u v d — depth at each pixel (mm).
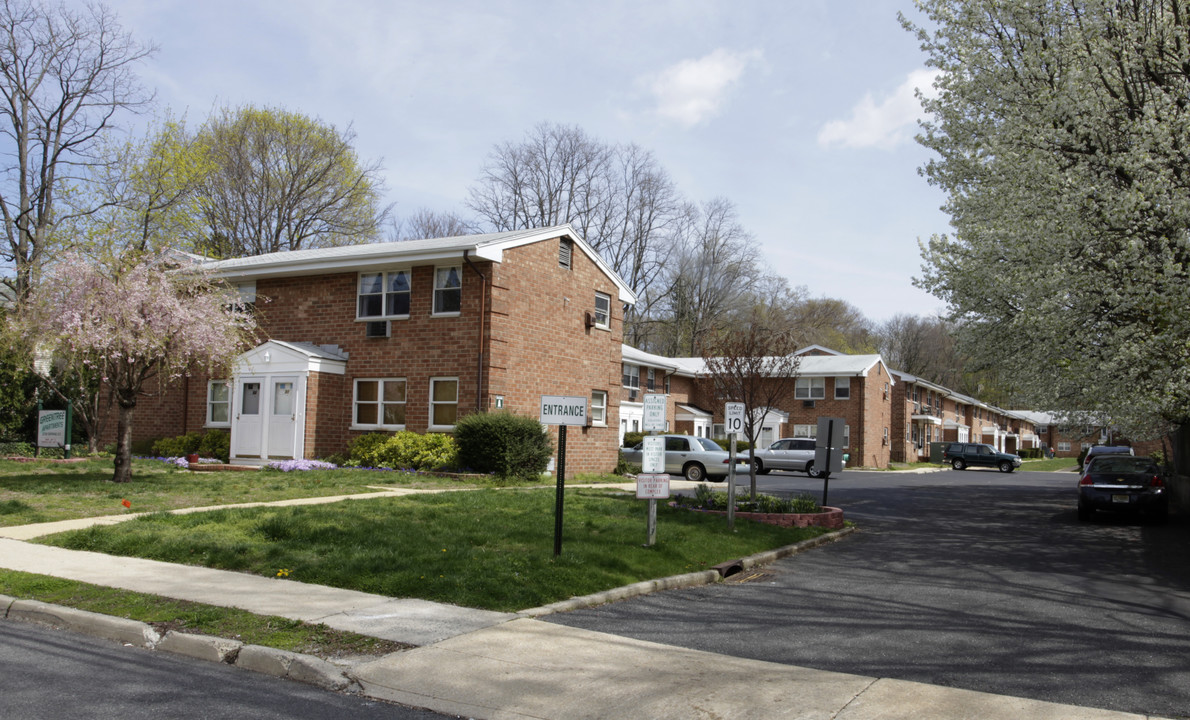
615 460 26109
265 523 10883
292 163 42312
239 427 23250
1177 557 13094
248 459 23000
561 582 8602
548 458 21531
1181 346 14492
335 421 23266
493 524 11719
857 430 43062
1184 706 5527
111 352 15883
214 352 17078
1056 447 85938
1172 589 10258
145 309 16016
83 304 15492
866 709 5305
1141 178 14578
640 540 11250
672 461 28328
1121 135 15570
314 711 5359
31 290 17344
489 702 5449
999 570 11438
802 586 9891
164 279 16453
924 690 5715
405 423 22656
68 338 15547
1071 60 15852
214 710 5309
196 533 10602
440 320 22281
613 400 26125
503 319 21891
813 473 34625
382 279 23422
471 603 7852
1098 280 14531
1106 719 5195
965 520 18359
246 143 41438
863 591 9625
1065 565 12070
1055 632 7703
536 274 23156
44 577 8492
